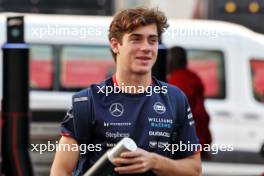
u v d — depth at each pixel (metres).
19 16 8.81
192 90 10.62
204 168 16.05
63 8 18.25
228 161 16.17
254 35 16.66
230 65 16.53
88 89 5.57
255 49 16.59
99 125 5.51
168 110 5.56
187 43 16.39
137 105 5.52
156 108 5.54
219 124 16.53
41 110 15.86
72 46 16.23
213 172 16.05
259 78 16.66
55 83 16.20
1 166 9.06
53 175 5.60
